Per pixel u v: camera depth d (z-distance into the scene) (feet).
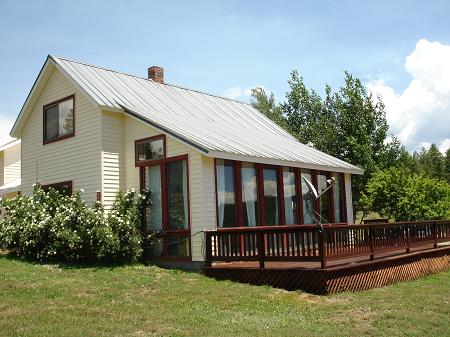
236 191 51.80
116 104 56.65
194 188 49.08
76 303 34.22
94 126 56.90
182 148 50.62
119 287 39.93
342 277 40.57
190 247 49.14
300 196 59.93
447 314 32.32
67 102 61.72
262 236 42.73
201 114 67.46
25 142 67.82
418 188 82.02
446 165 284.00
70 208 52.49
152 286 40.70
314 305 35.09
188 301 35.65
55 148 62.49
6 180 97.71
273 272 41.65
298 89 119.55
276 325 29.53
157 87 69.82
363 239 44.52
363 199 85.61
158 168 53.62
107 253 50.44
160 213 52.95
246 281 43.47
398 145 107.34
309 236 40.09
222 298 36.70
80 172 58.29
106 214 53.42
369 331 28.14
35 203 56.70
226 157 47.96
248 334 27.40
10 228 56.13
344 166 66.44
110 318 30.37
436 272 57.00
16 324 28.50
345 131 108.17
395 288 43.45
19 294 36.47
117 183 56.24
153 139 53.83
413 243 54.08
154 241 52.49
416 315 31.83
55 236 52.39
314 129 112.47
